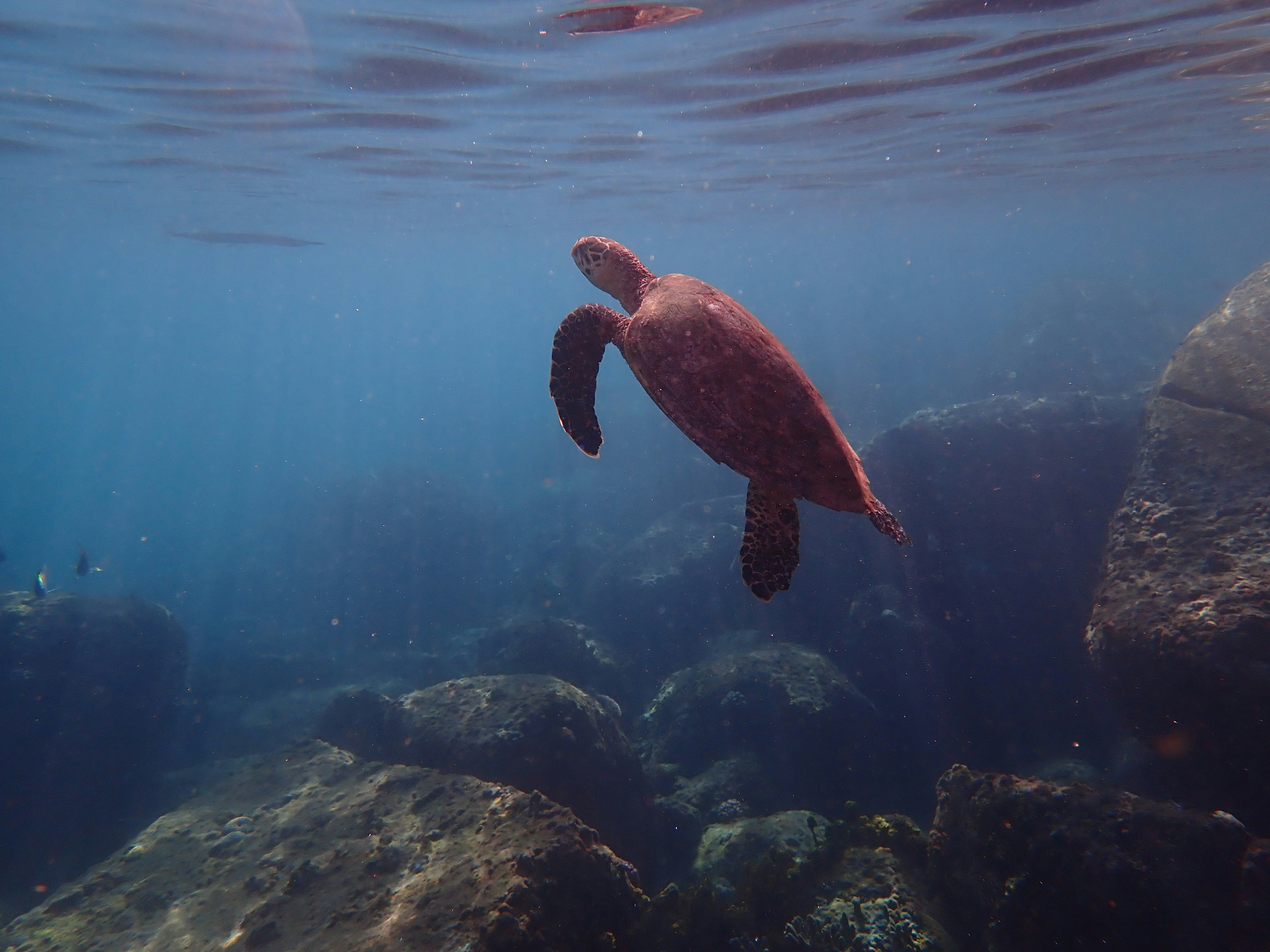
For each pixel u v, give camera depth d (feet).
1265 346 27.32
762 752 35.19
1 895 34.65
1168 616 21.06
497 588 83.82
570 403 14.19
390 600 83.30
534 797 20.61
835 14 36.22
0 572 128.88
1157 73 48.75
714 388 10.57
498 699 29.63
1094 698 38.68
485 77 45.16
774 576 10.86
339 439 268.62
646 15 35.88
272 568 100.73
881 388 136.67
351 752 31.17
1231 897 15.75
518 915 16.06
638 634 57.47
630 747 32.50
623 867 19.43
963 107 55.57
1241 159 95.40
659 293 12.56
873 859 23.11
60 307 313.32
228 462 256.11
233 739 53.11
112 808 41.68
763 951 20.06
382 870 19.16
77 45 39.65
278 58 41.60
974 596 44.39
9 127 55.93
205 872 21.77
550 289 348.79
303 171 71.36
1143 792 28.19
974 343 164.66
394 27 37.45
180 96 48.32
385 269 189.67
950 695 41.47
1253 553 21.34
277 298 296.71
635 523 91.15
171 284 212.43
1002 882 18.94
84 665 43.32
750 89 48.65
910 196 108.78
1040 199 125.80
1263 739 18.61
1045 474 45.98
